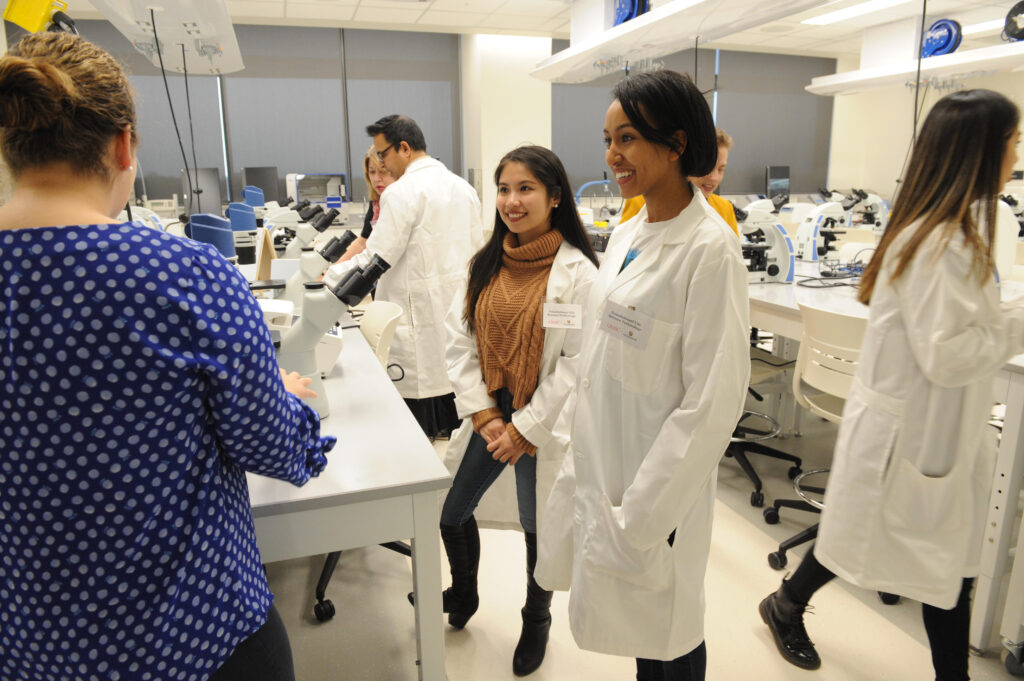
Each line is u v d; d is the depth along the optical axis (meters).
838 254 3.96
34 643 0.75
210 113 6.70
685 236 1.07
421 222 2.53
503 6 5.93
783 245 3.12
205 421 0.77
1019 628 1.67
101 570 0.72
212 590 0.79
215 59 3.04
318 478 1.18
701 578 1.19
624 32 3.48
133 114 0.74
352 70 7.09
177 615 0.76
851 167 8.09
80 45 0.71
